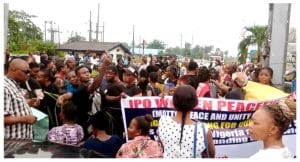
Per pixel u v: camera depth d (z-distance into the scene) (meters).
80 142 4.79
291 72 9.82
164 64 15.09
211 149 3.40
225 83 7.77
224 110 4.99
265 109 2.68
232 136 4.98
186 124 3.36
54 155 2.97
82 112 5.62
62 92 6.60
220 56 34.59
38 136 4.65
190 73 6.36
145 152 3.74
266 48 9.91
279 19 8.97
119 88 5.56
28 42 33.16
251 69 11.91
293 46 11.98
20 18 34.47
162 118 3.46
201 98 4.99
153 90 6.93
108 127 4.60
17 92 4.22
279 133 2.65
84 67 5.96
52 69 8.97
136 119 4.04
